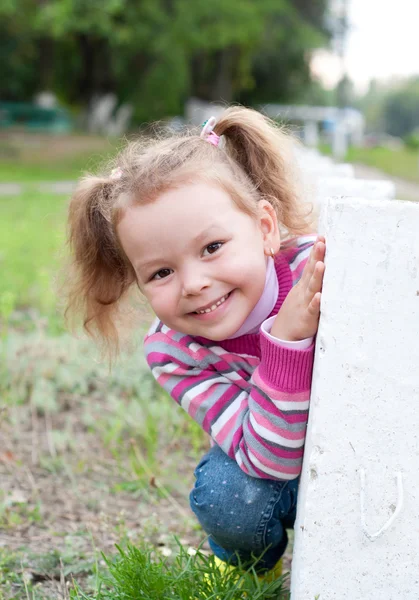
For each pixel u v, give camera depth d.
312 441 1.68
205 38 25.88
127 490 3.00
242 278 1.89
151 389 3.94
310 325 1.74
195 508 2.17
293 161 2.35
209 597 1.92
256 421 1.86
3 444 3.39
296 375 1.79
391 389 1.65
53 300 5.27
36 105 29.53
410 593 1.72
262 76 38.66
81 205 2.24
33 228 9.61
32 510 2.80
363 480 1.68
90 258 2.28
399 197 14.81
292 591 1.85
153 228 1.87
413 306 1.61
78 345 4.32
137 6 25.22
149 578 2.02
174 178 1.88
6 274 6.42
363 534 1.70
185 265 1.88
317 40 35.62
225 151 2.16
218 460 2.16
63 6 22.69
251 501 2.08
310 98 56.38
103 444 3.42
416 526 1.69
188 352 2.10
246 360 2.09
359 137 43.88
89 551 2.51
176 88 28.86
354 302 1.62
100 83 29.91
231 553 2.24
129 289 2.37
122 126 30.58
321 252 1.69
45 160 24.34
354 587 1.72
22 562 2.40
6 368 4.04
